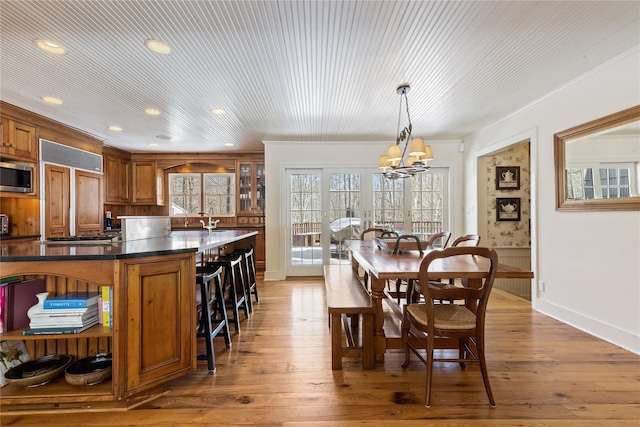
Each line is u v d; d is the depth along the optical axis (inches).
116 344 62.3
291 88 108.4
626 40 80.3
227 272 131.6
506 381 73.9
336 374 78.2
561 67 95.0
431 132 172.9
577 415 61.7
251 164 226.2
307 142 189.5
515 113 137.5
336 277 117.8
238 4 64.0
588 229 101.9
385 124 154.7
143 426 59.4
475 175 173.5
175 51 82.8
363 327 81.0
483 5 65.5
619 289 91.8
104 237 118.2
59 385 65.4
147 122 148.0
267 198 188.9
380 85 106.6
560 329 106.0
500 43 80.7
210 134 172.1
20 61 87.8
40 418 61.6
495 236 172.2
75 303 63.9
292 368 81.3
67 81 101.4
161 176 229.0
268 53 84.1
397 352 91.7
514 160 172.4
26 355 71.5
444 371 79.4
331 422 60.1
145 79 100.1
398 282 124.0
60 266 62.0
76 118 141.2
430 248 120.8
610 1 64.6
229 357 87.7
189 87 106.7
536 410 63.2
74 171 158.9
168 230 124.1
